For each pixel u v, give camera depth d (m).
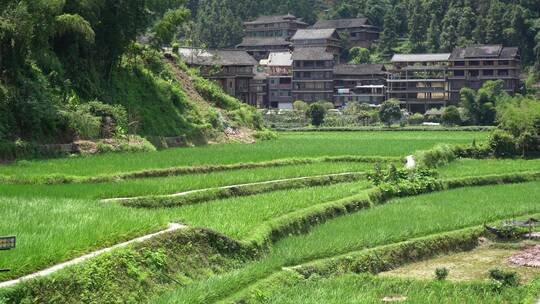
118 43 70.31
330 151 65.69
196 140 73.44
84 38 64.94
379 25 187.75
